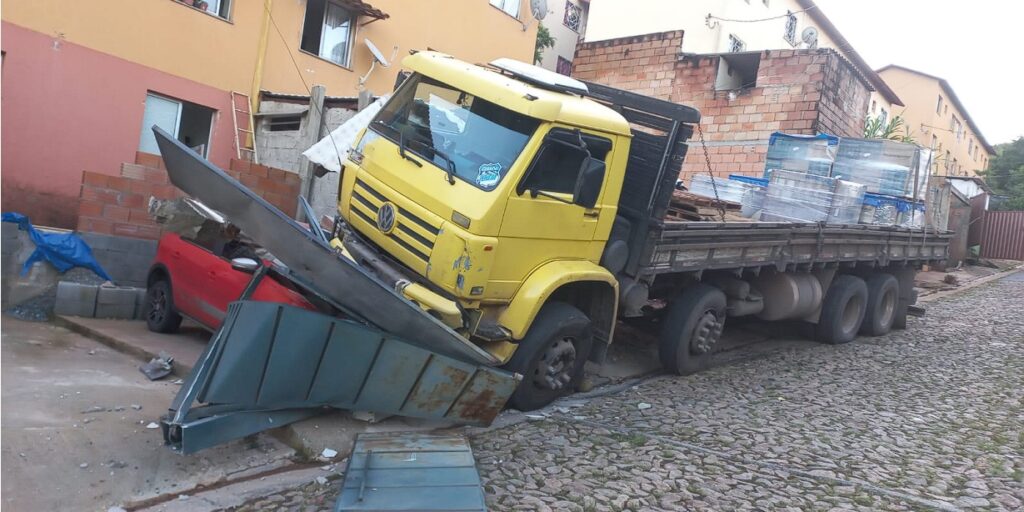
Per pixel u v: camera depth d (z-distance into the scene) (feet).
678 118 21.15
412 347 16.56
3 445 14.56
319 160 30.32
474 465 14.82
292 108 39.14
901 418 21.97
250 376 15.02
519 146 18.03
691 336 25.41
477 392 17.75
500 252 17.90
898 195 37.65
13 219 26.23
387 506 12.70
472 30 56.49
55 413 16.79
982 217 97.35
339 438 16.52
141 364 22.08
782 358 30.76
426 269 17.89
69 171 34.50
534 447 17.34
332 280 16.26
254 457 15.72
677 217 24.82
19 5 32.19
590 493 14.70
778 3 85.56
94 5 34.45
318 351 15.74
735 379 26.11
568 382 20.86
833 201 32.58
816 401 23.56
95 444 15.39
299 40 43.45
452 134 18.88
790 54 53.78
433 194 18.11
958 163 159.94
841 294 33.91
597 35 83.15
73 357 21.89
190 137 39.60
